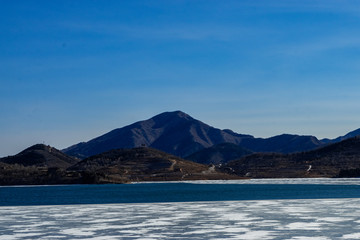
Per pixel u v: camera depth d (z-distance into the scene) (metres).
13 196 94.81
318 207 47.34
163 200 71.50
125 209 47.69
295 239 26.55
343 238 26.75
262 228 31.22
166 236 28.14
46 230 31.36
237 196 79.56
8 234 29.59
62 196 91.75
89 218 38.88
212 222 34.88
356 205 49.59
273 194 84.25
